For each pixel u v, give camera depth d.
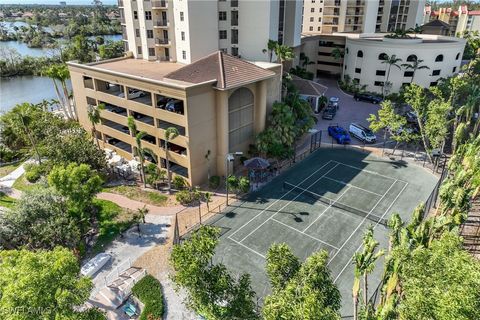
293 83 61.34
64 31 178.75
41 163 43.25
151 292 24.19
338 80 87.31
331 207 34.19
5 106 78.12
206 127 37.22
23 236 26.56
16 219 26.27
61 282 16.22
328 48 89.06
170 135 36.31
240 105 40.19
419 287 13.63
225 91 36.28
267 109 45.97
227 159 37.25
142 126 40.91
